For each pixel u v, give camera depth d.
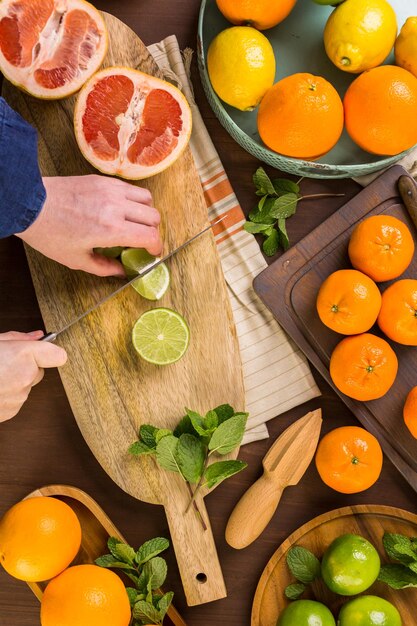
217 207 0.95
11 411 0.87
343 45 0.85
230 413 0.88
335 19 0.85
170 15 0.96
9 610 0.94
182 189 0.91
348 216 0.94
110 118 0.88
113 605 0.86
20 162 0.76
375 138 0.86
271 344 0.95
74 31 0.88
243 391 0.90
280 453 0.92
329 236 0.94
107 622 0.86
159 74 0.91
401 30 0.87
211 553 0.90
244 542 0.91
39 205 0.80
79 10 0.87
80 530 0.90
